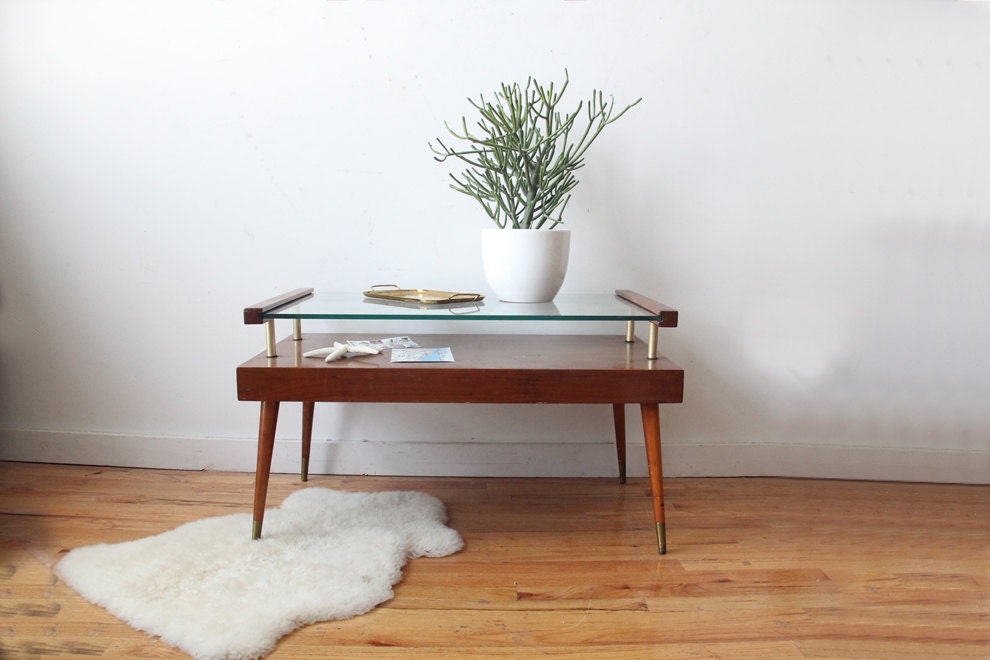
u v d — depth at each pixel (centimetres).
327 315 176
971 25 222
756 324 236
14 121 228
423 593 160
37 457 243
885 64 224
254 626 141
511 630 146
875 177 229
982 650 142
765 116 226
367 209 230
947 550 187
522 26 222
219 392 239
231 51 223
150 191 230
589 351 201
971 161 227
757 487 232
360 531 185
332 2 221
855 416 240
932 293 233
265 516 195
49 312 237
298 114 226
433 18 222
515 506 213
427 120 226
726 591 163
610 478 239
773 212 231
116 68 224
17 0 222
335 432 239
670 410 240
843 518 207
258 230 231
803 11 222
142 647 138
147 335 237
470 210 230
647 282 234
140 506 207
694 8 222
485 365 178
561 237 195
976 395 237
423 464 239
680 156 228
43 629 143
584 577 169
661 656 138
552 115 206
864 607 157
